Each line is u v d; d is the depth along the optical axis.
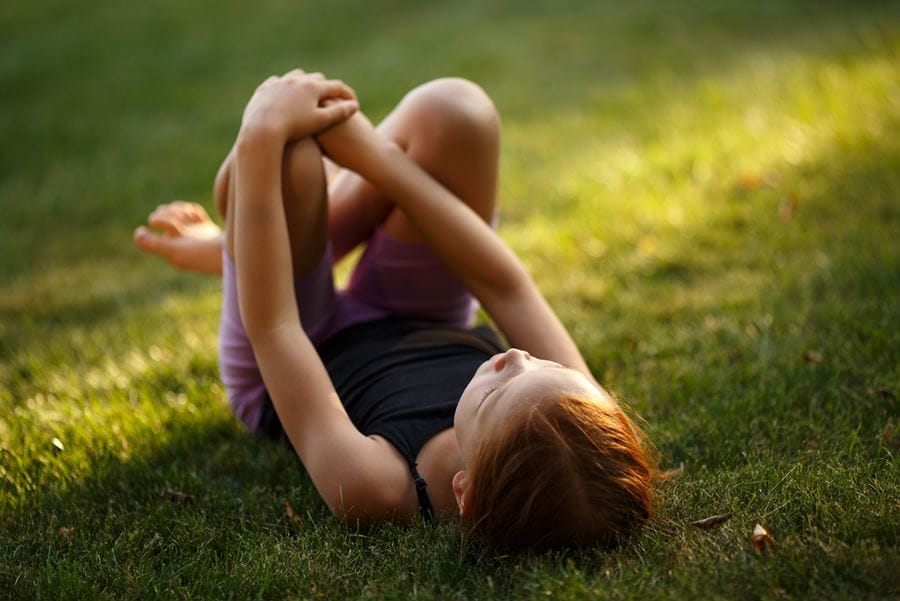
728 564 2.14
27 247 5.57
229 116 8.00
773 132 5.95
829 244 4.38
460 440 2.27
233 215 2.82
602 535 2.15
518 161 6.27
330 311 3.06
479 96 3.03
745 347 3.52
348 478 2.39
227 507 2.70
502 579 2.19
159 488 2.84
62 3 12.66
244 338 2.94
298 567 2.31
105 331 4.23
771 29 9.53
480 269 2.83
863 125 5.77
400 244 3.08
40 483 2.85
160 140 7.48
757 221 4.80
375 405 2.65
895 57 7.20
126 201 6.25
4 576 2.34
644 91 7.56
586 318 4.00
